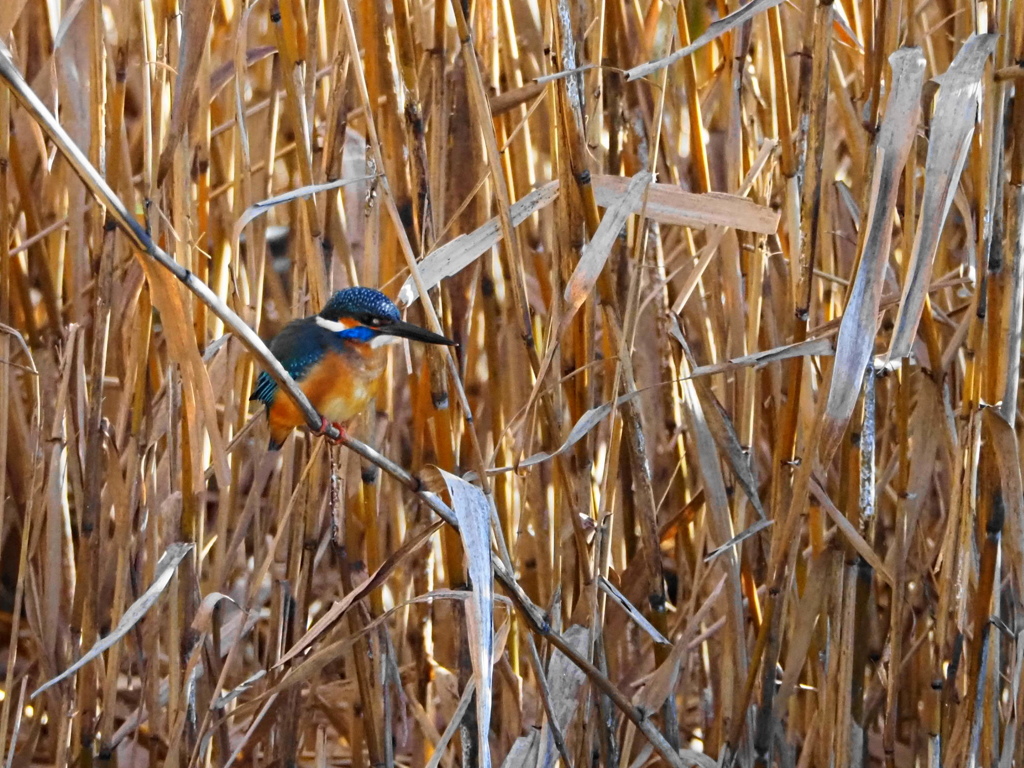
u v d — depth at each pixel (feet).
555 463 20.99
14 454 28.04
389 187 19.90
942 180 16.40
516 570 24.13
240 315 22.82
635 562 24.22
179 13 21.30
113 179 20.88
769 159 23.82
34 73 28.40
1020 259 18.92
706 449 21.70
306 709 24.12
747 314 24.00
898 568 21.53
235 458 26.16
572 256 19.16
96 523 22.04
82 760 22.79
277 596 22.95
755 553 25.53
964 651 22.43
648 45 24.25
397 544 24.86
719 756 23.12
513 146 24.71
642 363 26.89
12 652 21.88
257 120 30.99
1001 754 22.09
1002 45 18.15
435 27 20.83
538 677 19.01
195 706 23.53
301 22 21.02
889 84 18.78
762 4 17.25
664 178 25.05
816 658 23.62
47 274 25.41
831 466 23.21
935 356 20.81
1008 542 19.98
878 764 27.55
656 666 22.90
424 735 23.99
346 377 20.77
